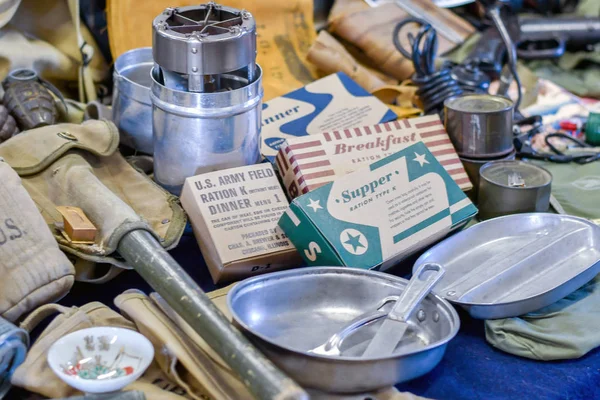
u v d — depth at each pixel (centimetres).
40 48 149
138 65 138
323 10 192
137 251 97
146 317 91
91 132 121
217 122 111
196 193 108
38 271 96
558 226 118
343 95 145
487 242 117
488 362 98
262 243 108
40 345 87
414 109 159
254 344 86
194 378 87
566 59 200
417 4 188
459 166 126
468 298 102
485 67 175
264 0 170
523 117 160
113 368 83
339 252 103
